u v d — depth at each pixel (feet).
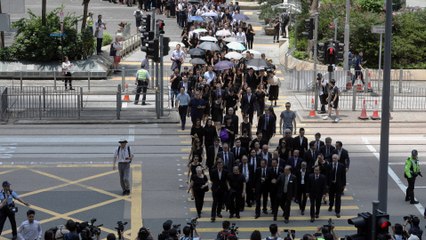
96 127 183.83
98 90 215.92
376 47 246.47
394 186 145.38
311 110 190.80
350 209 132.57
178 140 173.58
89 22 255.70
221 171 126.52
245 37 258.78
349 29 240.73
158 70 209.36
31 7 327.88
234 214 128.98
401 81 214.90
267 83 198.90
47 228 123.24
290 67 248.32
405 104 203.21
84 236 98.78
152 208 132.67
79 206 133.18
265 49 273.95
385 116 98.37
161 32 192.85
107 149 166.61
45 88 204.74
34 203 134.31
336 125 185.78
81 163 157.17
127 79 235.20
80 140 173.27
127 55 263.08
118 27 297.12
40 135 177.17
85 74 231.50
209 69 195.83
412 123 189.06
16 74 233.14
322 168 128.26
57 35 234.17
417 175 139.64
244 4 345.92
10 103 192.85
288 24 284.41
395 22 254.47
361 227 87.25
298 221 127.03
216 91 176.14
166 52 190.60
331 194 129.39
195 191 126.52
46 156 161.48
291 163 129.90
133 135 177.78
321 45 203.82
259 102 180.86
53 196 138.00
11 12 197.77
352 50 248.73
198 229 123.24
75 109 191.52
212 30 264.11
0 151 164.45
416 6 304.30
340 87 214.69
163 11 325.21
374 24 248.11
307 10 268.00
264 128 160.35
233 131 152.87
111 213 130.21
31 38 237.45
